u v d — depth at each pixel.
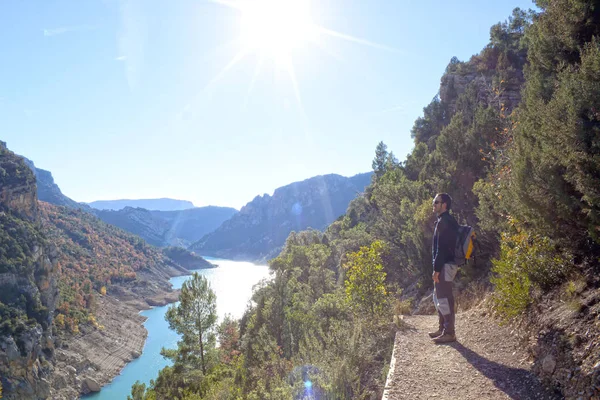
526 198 5.19
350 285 9.11
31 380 75.50
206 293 33.19
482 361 4.44
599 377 2.93
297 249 44.94
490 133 13.02
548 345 3.92
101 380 82.06
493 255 8.52
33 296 93.31
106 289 167.38
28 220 119.31
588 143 4.03
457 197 12.94
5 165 120.25
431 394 3.84
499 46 37.88
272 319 23.16
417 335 5.99
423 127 49.81
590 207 4.19
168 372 31.50
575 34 6.86
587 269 4.45
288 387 5.85
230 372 21.31
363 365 6.00
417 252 13.39
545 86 6.73
